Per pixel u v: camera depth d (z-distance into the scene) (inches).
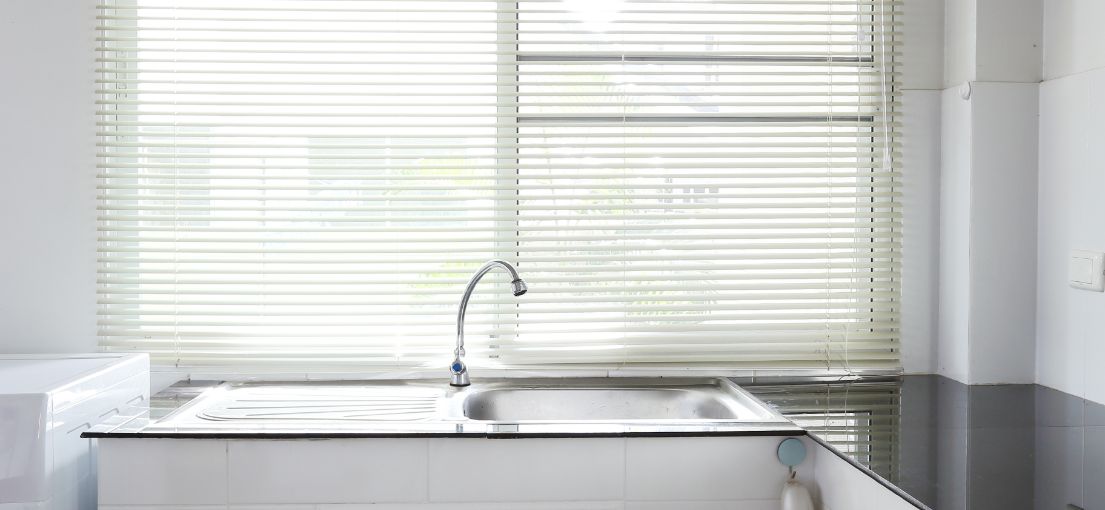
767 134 99.8
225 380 99.2
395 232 99.7
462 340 96.2
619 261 99.5
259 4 99.0
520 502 76.9
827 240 104.2
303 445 75.7
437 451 76.2
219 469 75.4
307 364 99.9
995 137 96.1
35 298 98.4
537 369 100.5
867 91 102.5
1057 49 93.4
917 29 102.4
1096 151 86.1
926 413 82.7
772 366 102.4
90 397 80.0
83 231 98.5
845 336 102.9
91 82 97.8
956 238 99.2
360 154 98.8
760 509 78.3
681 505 77.8
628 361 102.3
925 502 55.6
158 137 100.1
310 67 99.4
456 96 99.1
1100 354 86.1
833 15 102.1
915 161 102.9
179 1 98.7
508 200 102.3
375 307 101.0
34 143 97.6
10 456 72.0
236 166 96.7
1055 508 54.0
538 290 99.4
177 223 100.0
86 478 79.7
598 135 98.9
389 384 97.3
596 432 75.4
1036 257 97.0
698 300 100.4
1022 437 73.5
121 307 99.8
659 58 101.0
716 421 79.0
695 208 100.0
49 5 97.0
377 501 76.3
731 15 103.0
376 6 99.7
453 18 100.0
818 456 78.5
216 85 98.0
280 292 98.3
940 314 103.0
